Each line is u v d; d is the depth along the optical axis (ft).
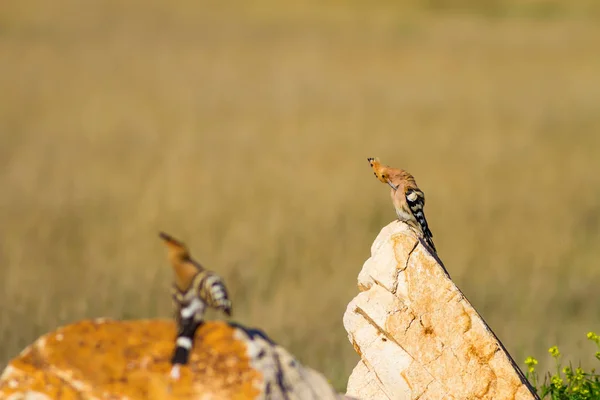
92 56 257.96
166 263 81.10
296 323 66.28
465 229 96.37
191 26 339.36
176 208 102.58
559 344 61.93
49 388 24.61
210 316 67.56
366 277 33.22
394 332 31.91
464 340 31.48
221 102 193.57
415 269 32.24
